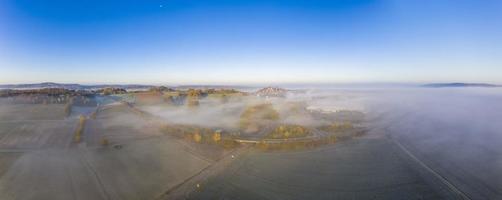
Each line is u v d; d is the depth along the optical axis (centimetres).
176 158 8469
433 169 8012
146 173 7231
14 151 8850
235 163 8100
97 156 8506
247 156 8775
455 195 6462
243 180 6912
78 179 6750
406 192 6512
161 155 8731
